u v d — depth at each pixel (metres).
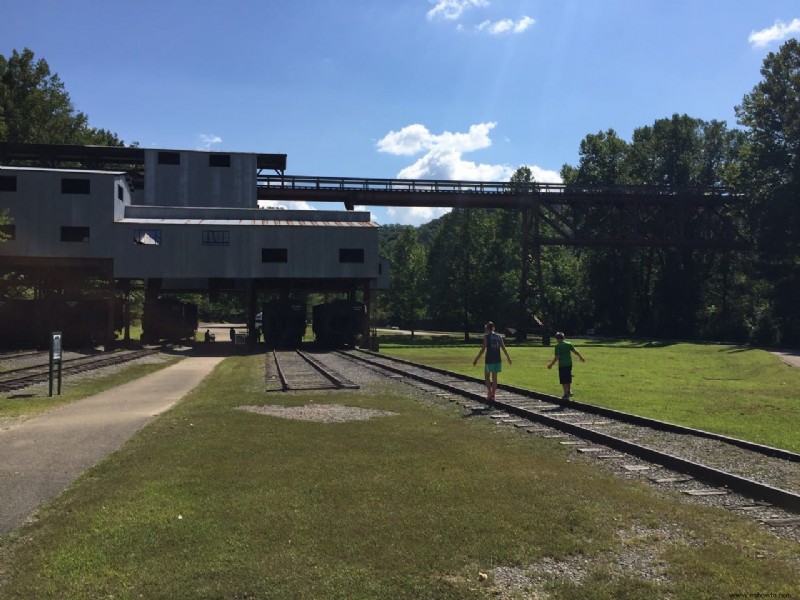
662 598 4.63
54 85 68.69
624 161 83.75
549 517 6.38
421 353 42.94
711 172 79.50
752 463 9.27
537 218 57.28
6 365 26.88
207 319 120.69
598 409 14.14
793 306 52.69
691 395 18.98
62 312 40.50
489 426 12.05
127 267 42.28
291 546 5.54
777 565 5.24
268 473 8.10
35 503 7.03
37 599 4.58
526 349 48.12
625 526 6.19
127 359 31.94
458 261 69.00
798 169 52.47
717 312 70.69
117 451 9.64
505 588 4.79
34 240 41.00
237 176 51.16
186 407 14.78
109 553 5.38
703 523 6.32
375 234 46.16
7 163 50.91
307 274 45.19
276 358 33.47
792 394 19.39
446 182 53.97
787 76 54.47
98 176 41.97
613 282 79.25
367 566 5.13
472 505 6.74
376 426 11.88
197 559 5.24
